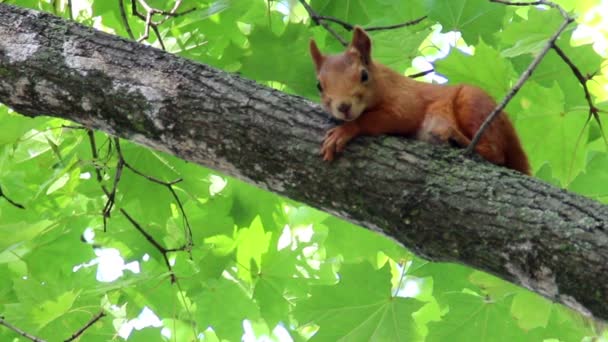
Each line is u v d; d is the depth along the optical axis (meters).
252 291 11.70
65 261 11.31
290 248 11.16
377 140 6.80
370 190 6.53
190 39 11.15
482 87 9.19
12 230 9.01
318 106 7.28
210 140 7.05
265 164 6.93
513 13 11.70
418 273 10.34
